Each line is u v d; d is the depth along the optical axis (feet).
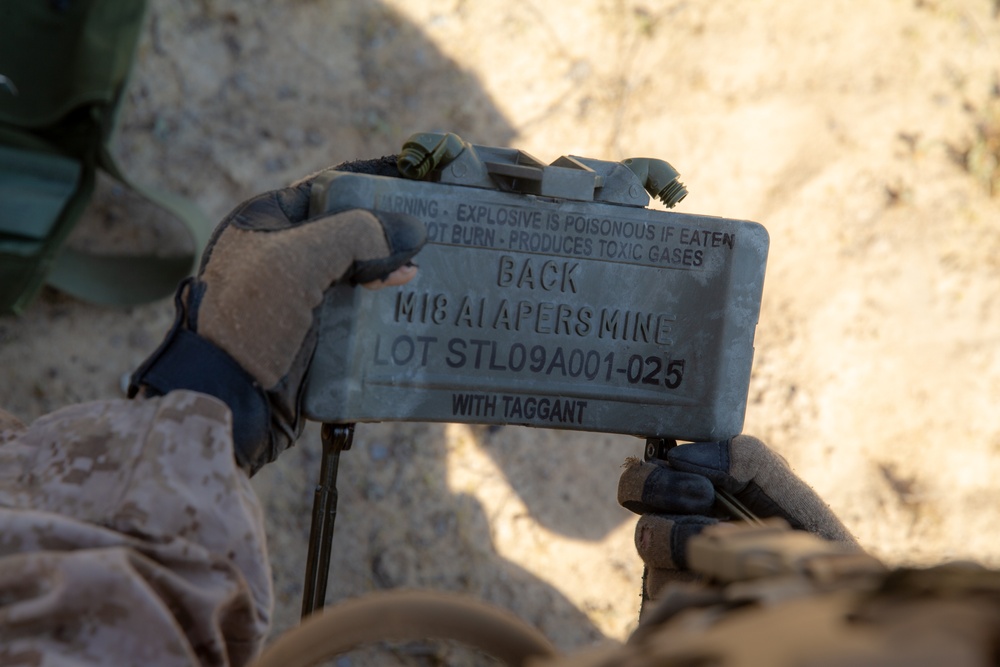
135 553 3.37
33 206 8.80
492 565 9.77
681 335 4.91
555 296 4.72
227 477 3.75
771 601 2.11
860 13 11.59
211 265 4.33
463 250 4.56
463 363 4.62
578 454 10.15
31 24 9.25
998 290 11.04
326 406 4.36
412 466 9.79
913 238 11.05
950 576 2.01
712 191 10.93
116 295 9.70
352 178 4.35
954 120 11.48
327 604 9.27
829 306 10.75
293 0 10.72
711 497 4.72
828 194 11.03
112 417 3.92
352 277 4.18
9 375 9.45
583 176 4.64
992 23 11.75
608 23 11.25
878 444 10.52
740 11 11.46
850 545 4.84
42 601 3.17
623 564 9.98
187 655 3.24
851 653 1.65
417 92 10.85
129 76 9.11
